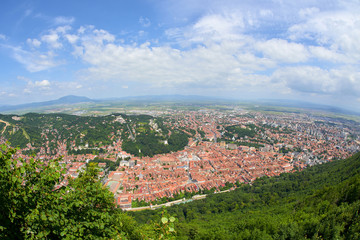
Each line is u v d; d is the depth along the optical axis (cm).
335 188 8131
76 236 1731
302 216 6631
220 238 6178
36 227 1527
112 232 1958
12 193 1473
